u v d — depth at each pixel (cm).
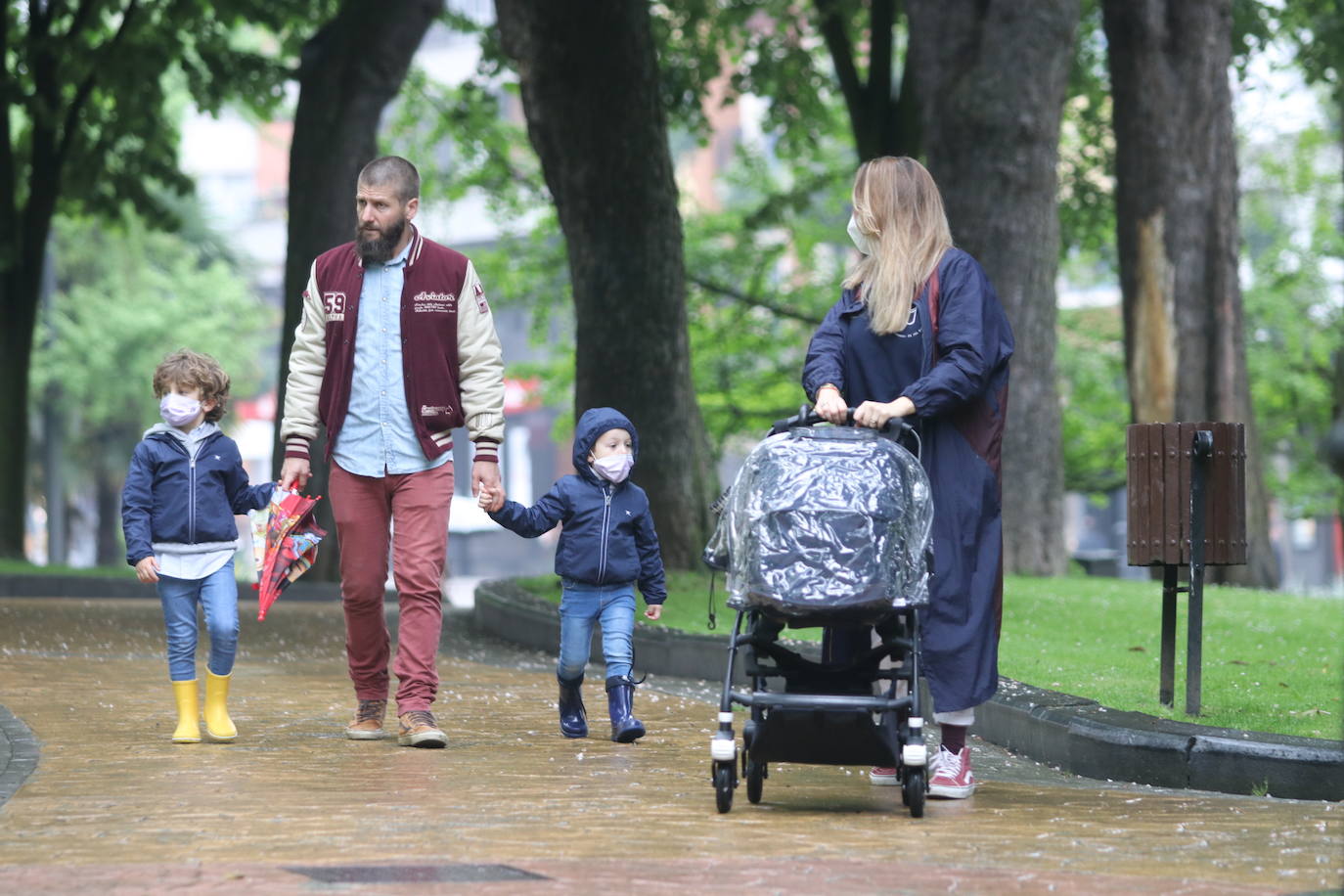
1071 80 4231
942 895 684
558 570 1289
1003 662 1652
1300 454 5372
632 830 847
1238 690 1443
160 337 7756
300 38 4244
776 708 902
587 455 1291
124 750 1160
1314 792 1020
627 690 1275
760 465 902
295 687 1652
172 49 4112
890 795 998
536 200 4953
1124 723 1155
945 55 2900
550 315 5241
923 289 985
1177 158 3238
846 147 5278
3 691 1543
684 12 4116
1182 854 793
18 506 3972
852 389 998
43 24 4050
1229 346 3250
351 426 1214
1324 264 5284
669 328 2762
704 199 10038
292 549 1199
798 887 695
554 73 2664
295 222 3628
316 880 699
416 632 1211
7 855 773
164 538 1205
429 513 1216
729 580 909
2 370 3981
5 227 3969
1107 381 5166
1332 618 2253
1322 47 3938
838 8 3800
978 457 969
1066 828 870
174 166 4356
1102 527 9950
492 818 882
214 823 861
